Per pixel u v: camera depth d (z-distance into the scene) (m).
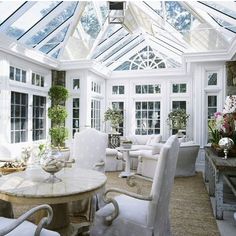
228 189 4.12
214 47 5.96
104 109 8.55
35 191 1.94
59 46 6.22
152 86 8.33
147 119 8.41
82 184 2.16
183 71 7.70
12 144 5.29
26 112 5.96
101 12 5.28
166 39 6.85
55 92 6.43
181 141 6.12
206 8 4.65
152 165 5.27
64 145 6.59
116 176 5.57
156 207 1.97
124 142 5.73
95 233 2.20
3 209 2.44
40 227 1.71
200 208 3.56
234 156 3.48
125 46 7.57
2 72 4.97
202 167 6.39
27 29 5.02
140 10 5.46
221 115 3.76
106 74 8.02
